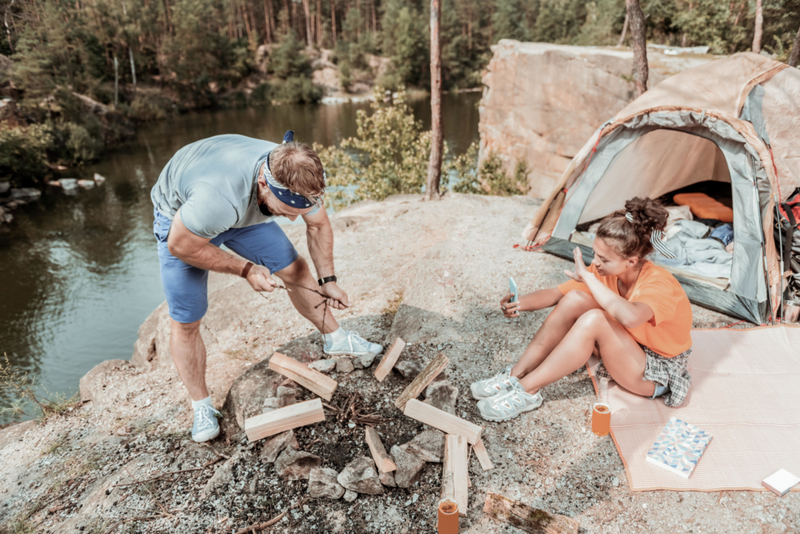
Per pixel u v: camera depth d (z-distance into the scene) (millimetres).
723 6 15680
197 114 45062
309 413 2512
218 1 59344
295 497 2254
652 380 2438
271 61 55188
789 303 3467
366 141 12133
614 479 2223
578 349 2365
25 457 2811
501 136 12383
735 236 3658
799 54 7777
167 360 3764
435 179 6875
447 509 1923
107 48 42688
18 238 18641
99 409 3137
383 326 3674
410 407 2500
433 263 4488
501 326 3455
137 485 2400
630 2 6184
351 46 56750
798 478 2127
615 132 4398
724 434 2385
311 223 2631
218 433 2703
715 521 2000
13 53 32719
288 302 4066
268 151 2117
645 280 2365
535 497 2170
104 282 15508
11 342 12445
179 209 2035
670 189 5895
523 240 4902
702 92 3988
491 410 2559
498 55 11961
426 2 56219
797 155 3656
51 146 26047
